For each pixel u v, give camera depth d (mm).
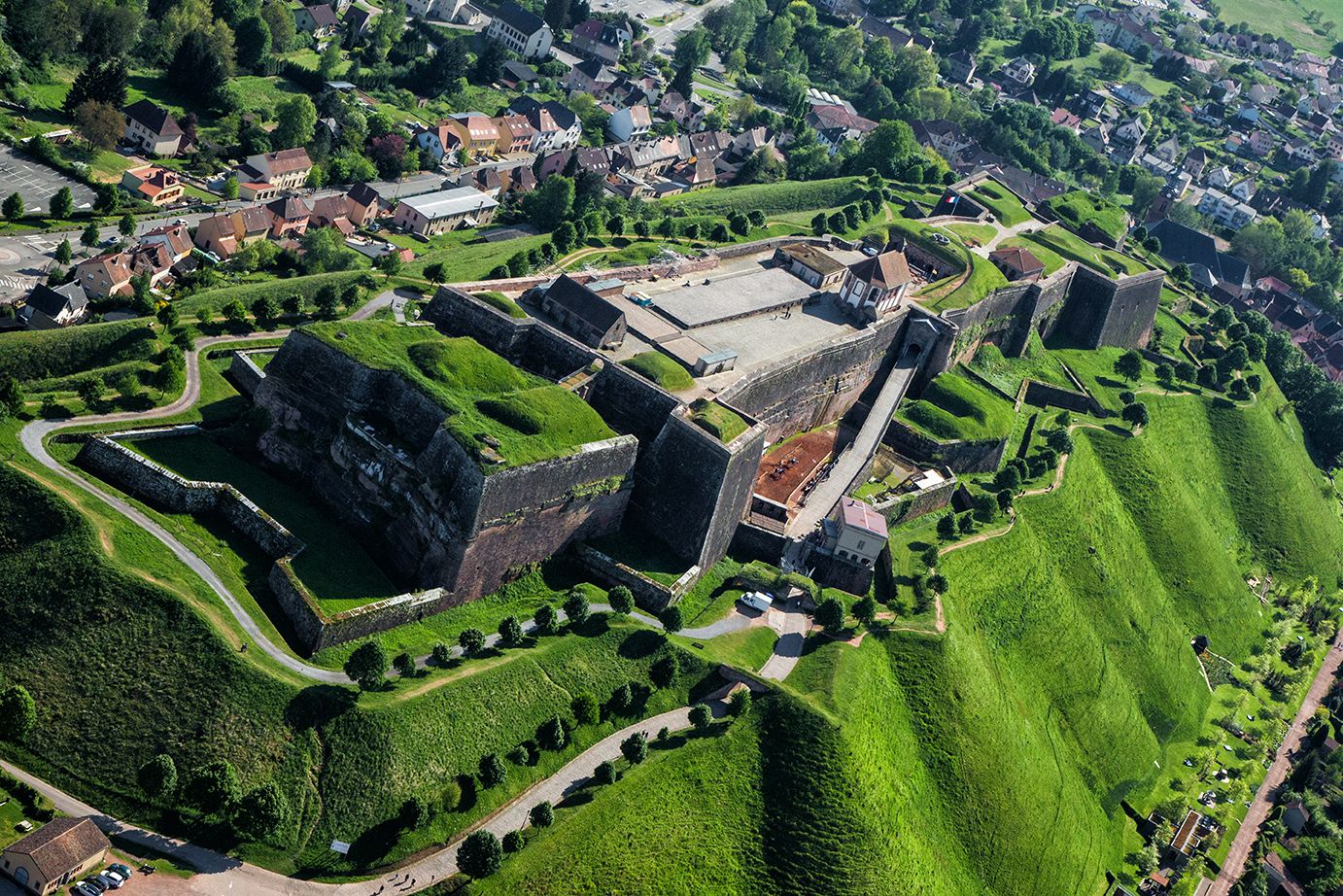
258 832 197875
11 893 180750
